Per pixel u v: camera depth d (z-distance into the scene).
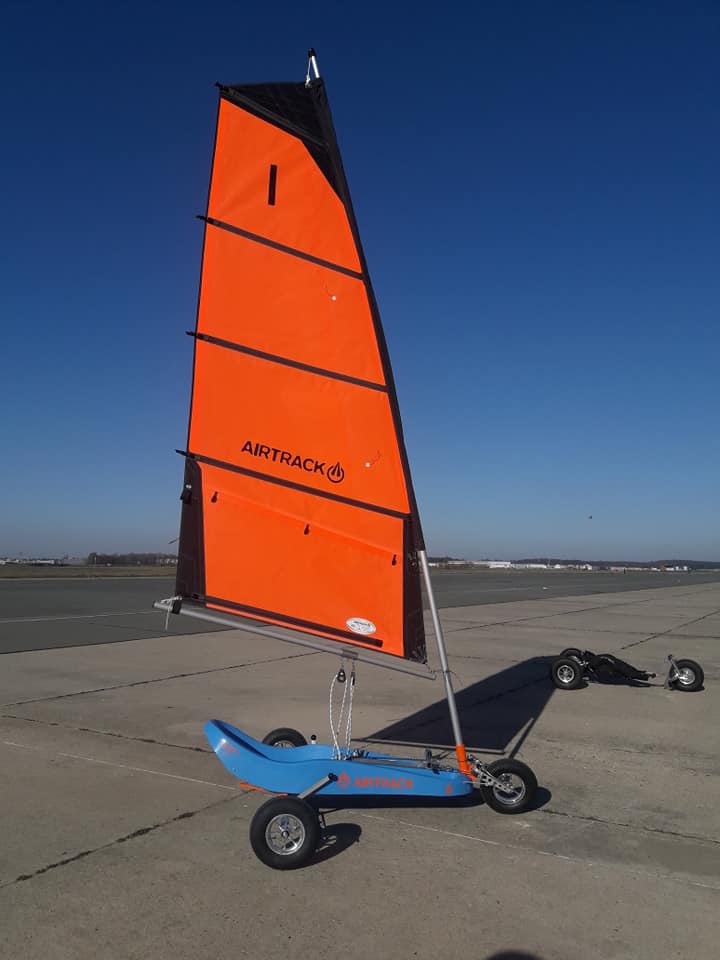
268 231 4.99
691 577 81.81
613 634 16.84
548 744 7.29
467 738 7.45
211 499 4.77
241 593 4.80
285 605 4.89
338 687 9.95
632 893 4.03
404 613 5.05
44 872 4.17
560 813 5.27
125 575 49.12
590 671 11.20
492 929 3.63
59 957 3.33
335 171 5.12
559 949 3.46
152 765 6.18
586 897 3.97
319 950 3.42
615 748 7.17
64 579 40.69
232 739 4.68
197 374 4.78
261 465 4.91
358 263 5.11
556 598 30.77
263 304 4.96
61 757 6.37
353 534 5.04
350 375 5.09
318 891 4.00
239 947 3.44
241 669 11.27
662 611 23.94
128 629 16.05
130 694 9.11
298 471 4.98
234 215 4.91
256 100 4.98
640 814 5.28
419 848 4.59
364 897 3.94
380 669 11.61
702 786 5.95
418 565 5.09
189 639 14.68
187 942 3.47
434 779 4.85
